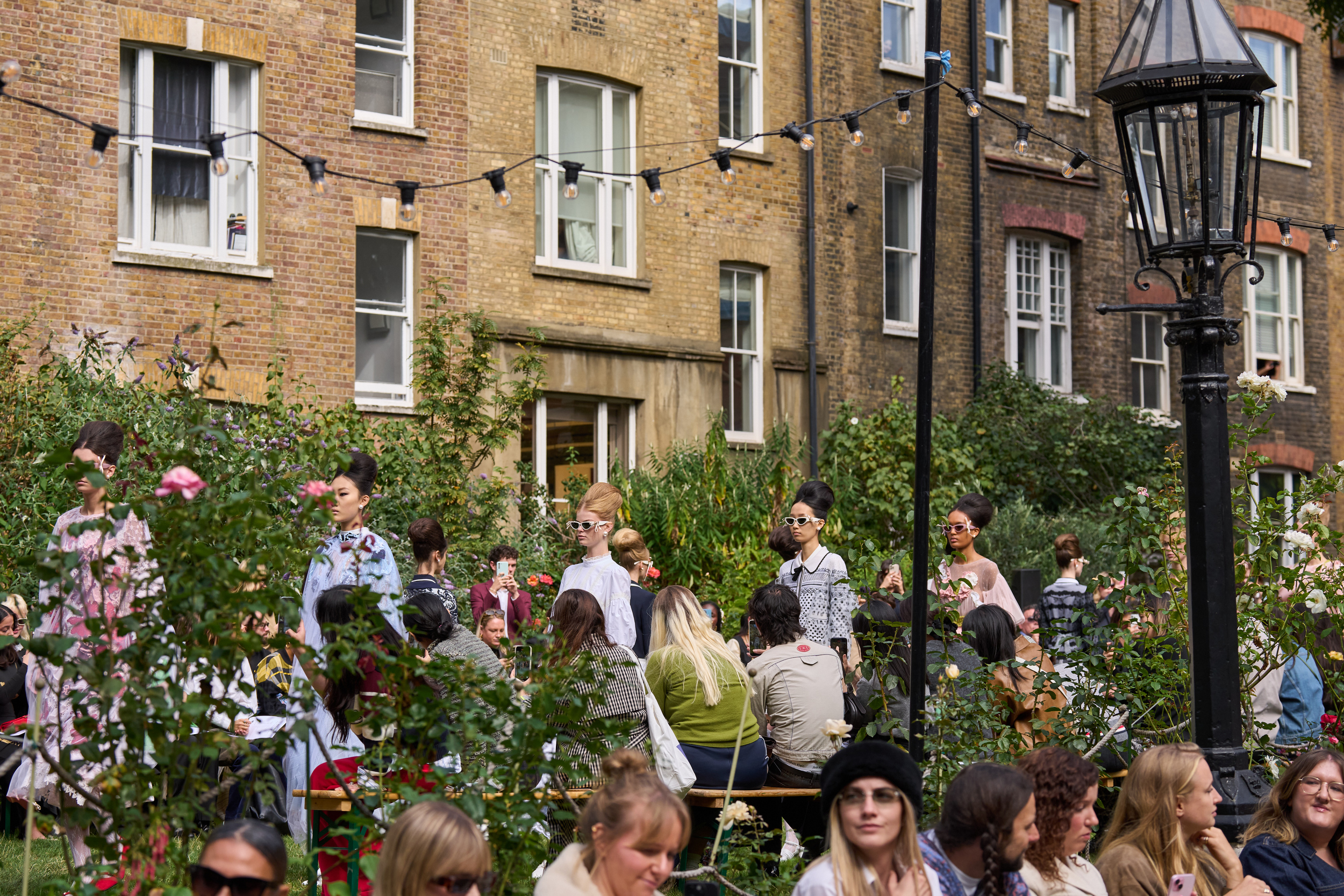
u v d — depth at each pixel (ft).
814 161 57.57
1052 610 30.30
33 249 41.75
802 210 57.47
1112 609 26.66
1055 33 65.87
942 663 21.85
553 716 15.42
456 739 13.88
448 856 12.32
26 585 31.12
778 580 29.14
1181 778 17.26
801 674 23.21
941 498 52.49
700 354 54.29
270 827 12.73
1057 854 15.75
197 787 13.73
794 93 57.52
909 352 60.23
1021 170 63.10
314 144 46.57
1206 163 21.36
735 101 56.49
